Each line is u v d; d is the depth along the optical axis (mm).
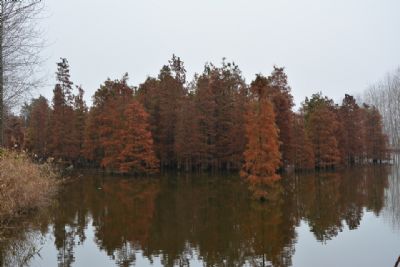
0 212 17875
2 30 13844
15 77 14938
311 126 57031
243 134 50500
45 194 23172
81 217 22844
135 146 48438
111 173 51094
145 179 44219
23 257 15266
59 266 14180
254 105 30844
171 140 55812
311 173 52656
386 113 111188
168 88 56375
